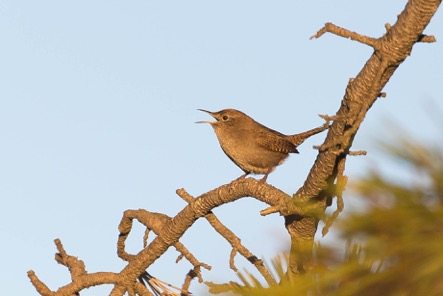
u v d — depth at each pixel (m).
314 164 7.84
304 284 3.63
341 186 3.49
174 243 10.03
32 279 10.11
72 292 10.24
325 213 3.76
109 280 10.23
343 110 7.27
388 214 3.25
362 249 3.35
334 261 3.64
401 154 3.33
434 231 3.18
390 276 3.20
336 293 3.46
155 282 10.23
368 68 6.94
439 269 2.96
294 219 8.43
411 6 6.54
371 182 3.33
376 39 6.80
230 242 9.27
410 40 6.64
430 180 3.29
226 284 4.75
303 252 3.79
